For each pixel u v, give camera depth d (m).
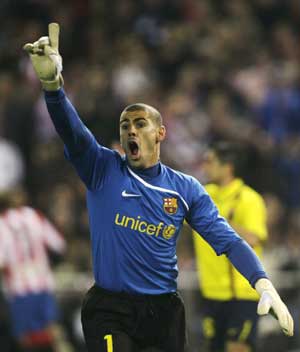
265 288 18.73
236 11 58.41
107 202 19.06
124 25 56.88
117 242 18.92
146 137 19.14
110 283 18.92
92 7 57.16
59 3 57.06
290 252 41.72
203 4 58.06
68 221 42.25
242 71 54.25
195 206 19.61
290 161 48.44
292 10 59.44
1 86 49.25
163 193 19.23
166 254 19.14
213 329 28.33
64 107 18.41
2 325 34.88
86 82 50.28
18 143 47.78
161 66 54.09
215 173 28.30
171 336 19.25
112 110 47.03
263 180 47.12
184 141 48.31
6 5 56.75
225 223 19.72
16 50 52.78
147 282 18.98
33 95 49.91
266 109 51.59
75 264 39.38
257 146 48.12
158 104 49.62
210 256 27.94
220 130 49.12
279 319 18.12
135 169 19.31
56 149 47.31
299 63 56.72
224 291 27.86
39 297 34.88
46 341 35.06
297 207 47.78
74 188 44.09
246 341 27.83
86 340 19.12
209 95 52.34
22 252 34.75
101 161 19.27
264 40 57.78
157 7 57.53
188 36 55.25
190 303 37.03
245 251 19.33
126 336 18.86
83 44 55.25
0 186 45.69
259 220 27.83
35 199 45.06
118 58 53.81
